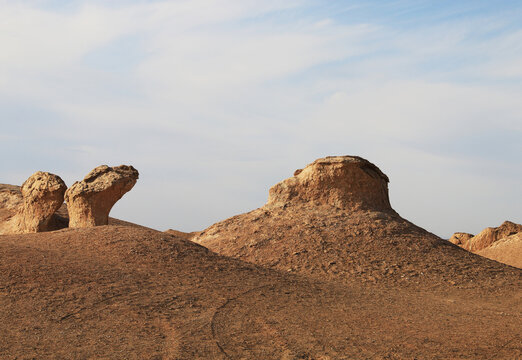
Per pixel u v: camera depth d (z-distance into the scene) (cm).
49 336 1003
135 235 1953
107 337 1021
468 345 1062
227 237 2494
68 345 963
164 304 1280
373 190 2655
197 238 2667
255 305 1360
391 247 2250
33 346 945
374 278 1947
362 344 1062
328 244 2264
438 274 2008
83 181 2398
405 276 1973
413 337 1126
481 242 3966
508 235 3825
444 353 1004
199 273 1639
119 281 1425
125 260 1659
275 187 2752
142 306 1244
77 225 2356
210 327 1133
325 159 2659
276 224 2500
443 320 1322
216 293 1439
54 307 1171
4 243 1775
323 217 2492
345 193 2616
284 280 1741
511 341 1095
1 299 1184
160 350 965
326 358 966
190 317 1200
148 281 1469
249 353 980
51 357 900
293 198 2675
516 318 1378
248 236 2439
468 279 1964
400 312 1413
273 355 974
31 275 1367
